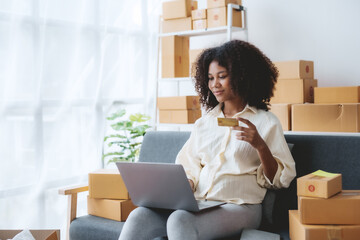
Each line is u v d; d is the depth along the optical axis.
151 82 3.90
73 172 3.18
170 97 3.47
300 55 3.41
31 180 2.90
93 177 2.30
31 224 2.89
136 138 3.78
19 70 2.82
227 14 3.26
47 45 2.99
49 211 3.02
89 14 3.28
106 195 2.27
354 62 3.17
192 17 3.44
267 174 1.92
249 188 1.96
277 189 1.99
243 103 2.10
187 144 2.19
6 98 2.75
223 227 1.79
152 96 3.91
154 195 1.79
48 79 3.01
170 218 1.69
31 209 2.90
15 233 1.92
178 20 3.52
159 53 3.96
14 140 2.80
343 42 3.21
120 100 3.58
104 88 3.43
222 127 2.09
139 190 1.83
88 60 3.28
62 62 3.09
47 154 3.00
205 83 2.23
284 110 2.79
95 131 3.33
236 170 1.97
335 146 2.03
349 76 3.20
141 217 1.80
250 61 2.07
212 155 2.08
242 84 2.05
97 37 3.33
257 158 1.99
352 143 1.99
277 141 1.96
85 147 3.27
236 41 2.11
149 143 2.57
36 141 2.92
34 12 2.88
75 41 3.18
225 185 1.96
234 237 1.85
